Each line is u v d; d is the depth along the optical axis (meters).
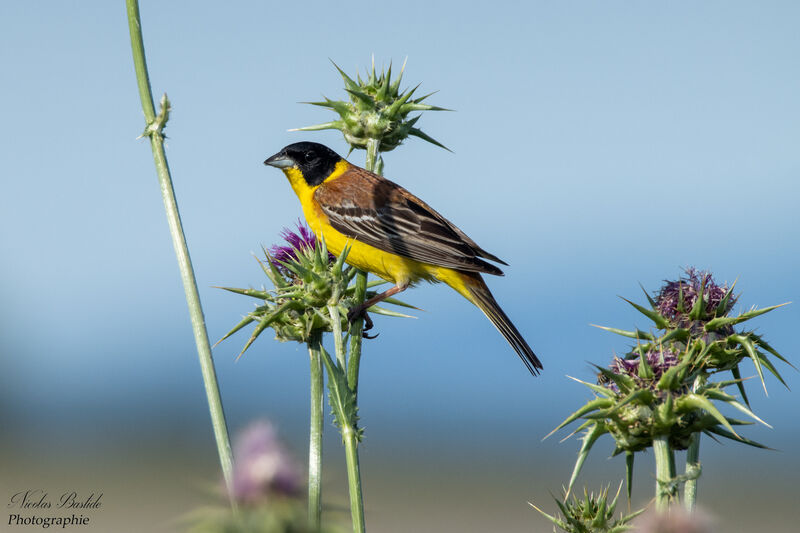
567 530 8.17
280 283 10.49
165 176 7.29
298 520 4.82
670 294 9.38
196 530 4.66
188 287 6.94
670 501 7.58
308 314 9.69
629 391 8.11
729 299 9.31
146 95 7.40
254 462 4.85
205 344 6.79
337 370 8.66
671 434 8.00
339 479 8.08
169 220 7.15
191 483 4.80
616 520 8.12
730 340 9.08
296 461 4.98
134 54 7.46
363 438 8.56
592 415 8.00
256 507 4.80
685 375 8.13
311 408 9.23
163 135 7.37
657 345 8.87
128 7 7.45
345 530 5.23
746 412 7.77
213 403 6.64
